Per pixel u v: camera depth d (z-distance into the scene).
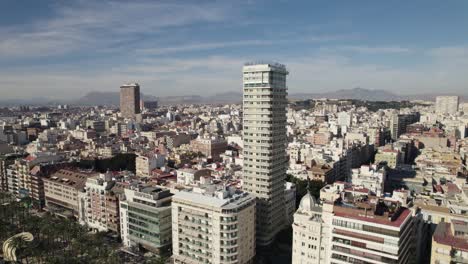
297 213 189.25
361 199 180.12
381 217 161.12
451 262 150.50
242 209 199.50
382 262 158.00
